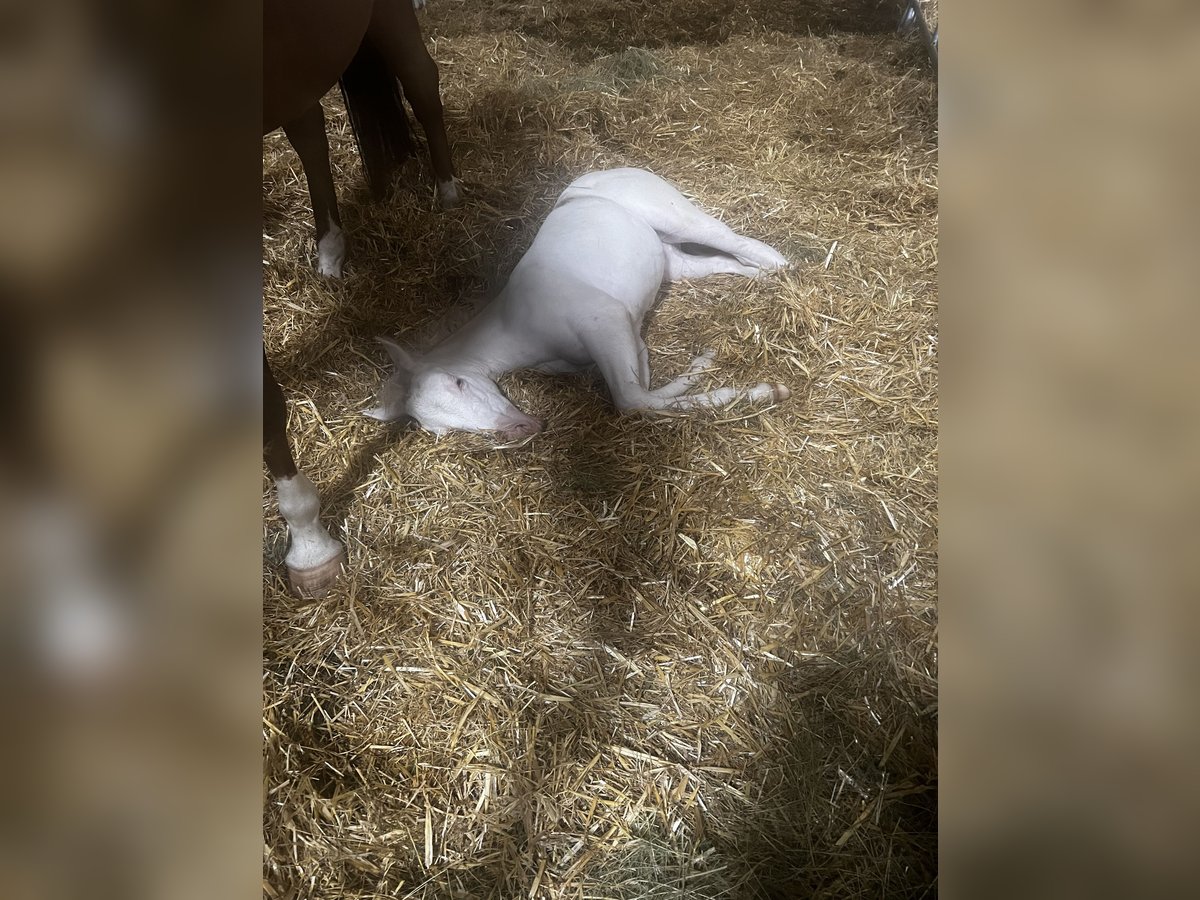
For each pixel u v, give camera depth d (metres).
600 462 2.06
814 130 3.32
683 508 1.93
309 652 1.71
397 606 1.78
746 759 1.53
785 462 2.02
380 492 2.02
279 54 1.65
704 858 1.41
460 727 1.59
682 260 2.68
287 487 1.73
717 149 3.22
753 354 2.32
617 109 3.52
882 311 2.42
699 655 1.68
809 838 1.43
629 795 1.49
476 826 1.47
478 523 1.94
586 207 2.52
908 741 1.54
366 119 2.99
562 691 1.63
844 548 1.84
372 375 2.40
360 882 1.41
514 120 3.47
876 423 2.11
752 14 4.45
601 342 2.21
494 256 2.82
